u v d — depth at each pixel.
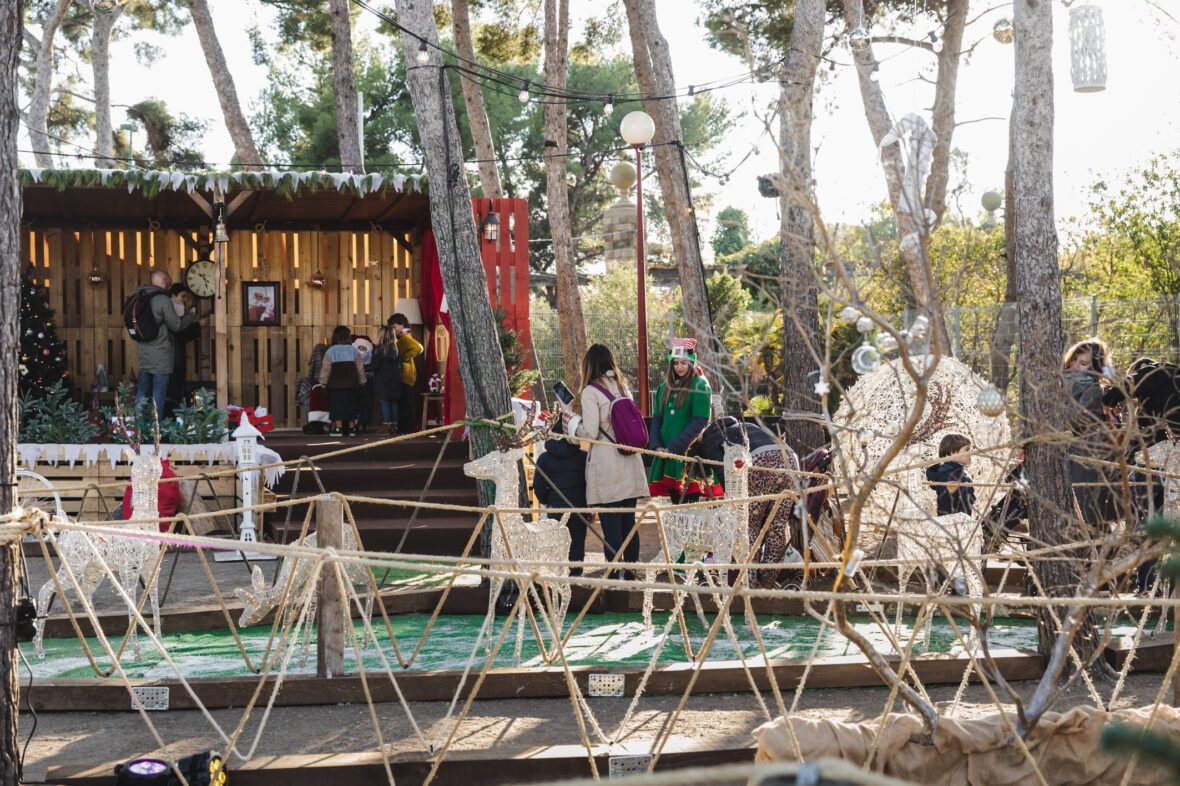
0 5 4.17
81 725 5.34
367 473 11.70
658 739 4.93
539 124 30.44
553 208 17.91
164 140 27.28
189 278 15.34
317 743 4.97
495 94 29.28
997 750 4.02
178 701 5.59
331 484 11.62
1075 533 5.73
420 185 12.65
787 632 7.21
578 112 31.30
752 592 3.89
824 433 10.02
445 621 7.78
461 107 28.05
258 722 5.35
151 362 12.95
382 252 15.85
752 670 5.89
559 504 7.93
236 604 7.65
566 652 6.67
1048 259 6.23
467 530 10.34
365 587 8.24
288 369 15.69
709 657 6.45
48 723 5.38
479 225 13.20
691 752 4.70
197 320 14.82
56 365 14.37
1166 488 6.84
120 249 15.40
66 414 11.79
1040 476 6.09
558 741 4.97
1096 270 19.59
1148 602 3.84
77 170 12.23
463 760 4.61
